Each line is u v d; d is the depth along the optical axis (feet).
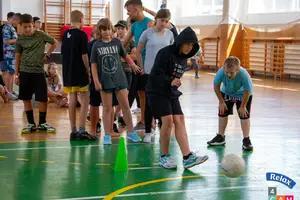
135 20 21.62
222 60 58.49
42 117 22.49
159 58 15.89
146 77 21.31
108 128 19.99
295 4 49.52
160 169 16.28
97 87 19.19
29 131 22.02
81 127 20.71
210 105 31.91
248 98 18.93
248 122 19.29
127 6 21.38
